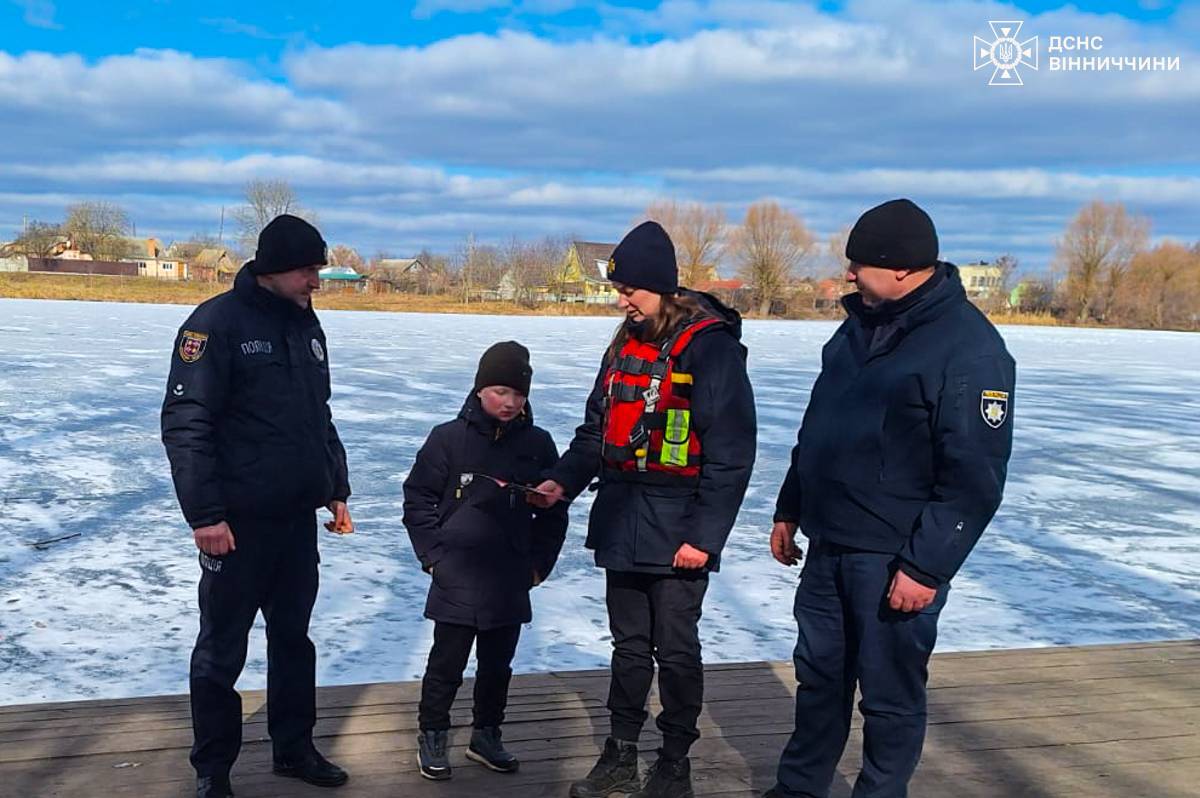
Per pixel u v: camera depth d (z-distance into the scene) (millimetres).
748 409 2719
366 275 69375
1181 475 10750
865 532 2555
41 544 6449
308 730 2869
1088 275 73125
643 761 3121
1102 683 3887
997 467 2400
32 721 3184
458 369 19531
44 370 16625
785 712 3521
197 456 2633
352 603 5520
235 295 2771
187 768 2887
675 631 2785
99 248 75250
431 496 3031
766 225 67000
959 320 2473
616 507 2811
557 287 65125
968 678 3920
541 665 4660
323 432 2912
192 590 5621
